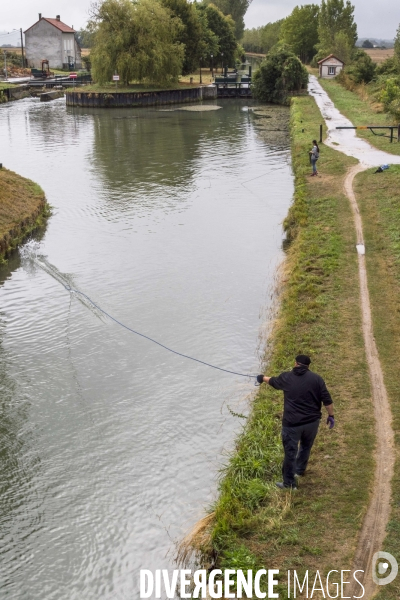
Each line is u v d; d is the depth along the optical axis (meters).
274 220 23.20
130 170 33.34
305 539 7.21
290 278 16.02
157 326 14.62
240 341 13.66
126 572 7.89
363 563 6.78
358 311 13.43
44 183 30.58
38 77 87.44
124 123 53.16
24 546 8.38
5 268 19.06
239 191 27.88
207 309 15.45
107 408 11.43
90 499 9.19
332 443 8.89
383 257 16.55
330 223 19.86
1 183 25.53
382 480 8.05
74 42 106.88
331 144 33.03
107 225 23.41
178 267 18.58
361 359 11.34
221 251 19.94
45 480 9.62
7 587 7.77
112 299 16.36
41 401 11.75
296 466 8.22
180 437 10.48
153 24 67.25
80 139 44.53
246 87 77.12
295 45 108.56
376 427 9.21
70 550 8.29
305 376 7.80
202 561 7.54
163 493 9.22
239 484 8.48
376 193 22.48
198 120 54.09
